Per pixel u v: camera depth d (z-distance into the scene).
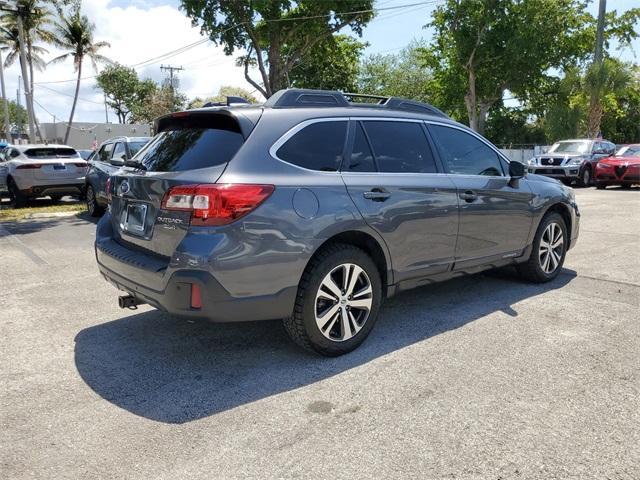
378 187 3.98
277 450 2.73
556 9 28.78
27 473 2.56
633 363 3.71
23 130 87.12
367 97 4.68
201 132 3.82
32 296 5.54
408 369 3.65
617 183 17.44
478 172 4.98
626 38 29.78
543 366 3.67
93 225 10.36
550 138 31.92
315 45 24.94
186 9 20.61
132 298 4.00
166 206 3.46
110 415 3.10
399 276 4.21
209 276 3.25
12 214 11.88
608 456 2.64
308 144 3.80
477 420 2.98
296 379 3.53
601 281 5.85
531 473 2.52
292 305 3.57
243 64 23.94
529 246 5.47
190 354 3.98
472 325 4.49
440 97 33.97
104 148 11.91
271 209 3.41
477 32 29.34
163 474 2.55
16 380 3.57
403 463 2.60
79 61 42.38
